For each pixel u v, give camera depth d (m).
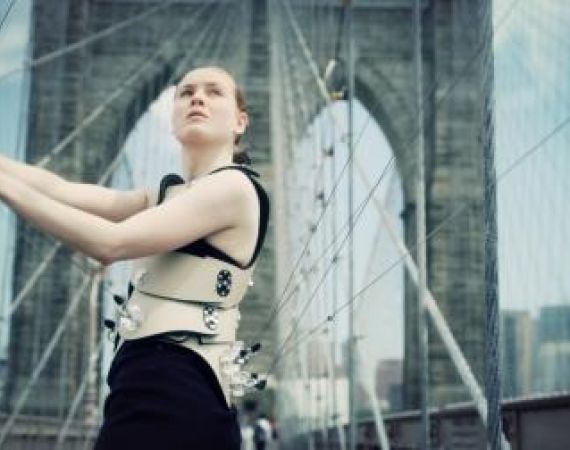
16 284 31.77
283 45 32.31
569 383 14.95
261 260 33.09
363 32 42.22
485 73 3.20
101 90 42.03
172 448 1.64
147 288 1.76
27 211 1.57
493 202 3.01
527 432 6.70
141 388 1.67
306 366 20.50
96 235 1.60
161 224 1.67
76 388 32.28
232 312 1.81
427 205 36.12
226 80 1.96
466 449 9.34
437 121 36.72
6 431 15.65
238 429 1.78
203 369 1.72
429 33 39.56
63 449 19.58
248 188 1.80
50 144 33.25
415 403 35.06
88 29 42.34
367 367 17.05
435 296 35.62
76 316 32.41
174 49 42.28
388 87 42.00
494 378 2.94
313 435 20.89
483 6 3.28
